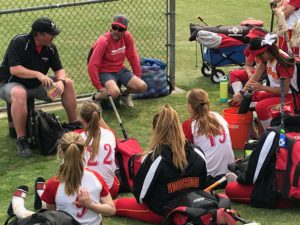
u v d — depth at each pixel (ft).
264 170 19.51
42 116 24.72
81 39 41.52
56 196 17.38
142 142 25.94
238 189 20.16
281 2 30.17
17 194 18.95
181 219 17.66
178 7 51.37
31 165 24.03
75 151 17.17
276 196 19.65
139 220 19.31
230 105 26.61
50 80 25.14
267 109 24.11
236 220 17.20
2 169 23.70
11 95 24.75
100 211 17.49
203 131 21.20
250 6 51.49
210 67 33.73
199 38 31.99
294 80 23.79
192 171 18.21
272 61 24.12
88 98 31.27
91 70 27.96
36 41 25.27
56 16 47.01
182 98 30.86
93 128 20.20
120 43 28.30
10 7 49.32
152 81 30.50
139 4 49.37
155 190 18.34
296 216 19.48
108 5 49.34
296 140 19.60
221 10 50.29
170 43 31.91
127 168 21.15
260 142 19.49
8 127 27.63
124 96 29.25
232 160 21.58
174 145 17.99
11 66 25.21
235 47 32.04
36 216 16.12
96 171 19.88
